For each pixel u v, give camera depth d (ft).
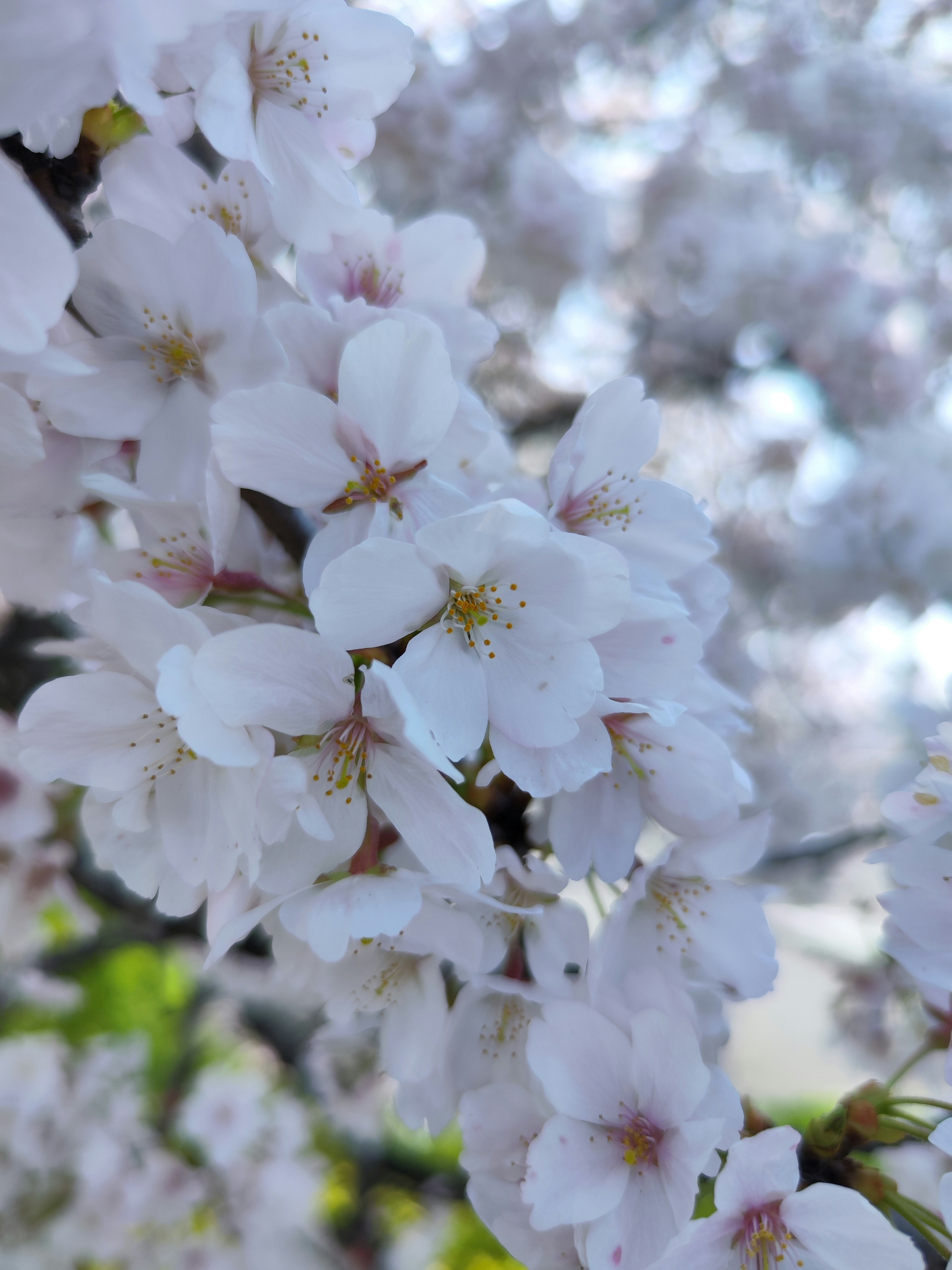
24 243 0.34
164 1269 1.31
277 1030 1.44
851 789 2.34
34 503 0.47
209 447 0.43
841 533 1.74
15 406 0.38
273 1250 1.39
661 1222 0.43
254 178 0.46
